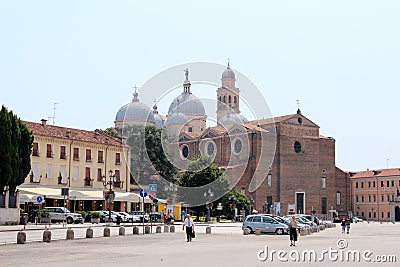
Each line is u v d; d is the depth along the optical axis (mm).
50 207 69688
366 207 146625
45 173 76438
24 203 72750
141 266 20812
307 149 122562
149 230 51812
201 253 27500
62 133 81000
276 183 117562
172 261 22969
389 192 141000
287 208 118125
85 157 82125
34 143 75438
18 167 58719
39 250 29000
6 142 57438
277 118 123688
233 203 96125
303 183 121312
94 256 25391
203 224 78750
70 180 79688
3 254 26453
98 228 57438
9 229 50781
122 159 87375
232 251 29031
